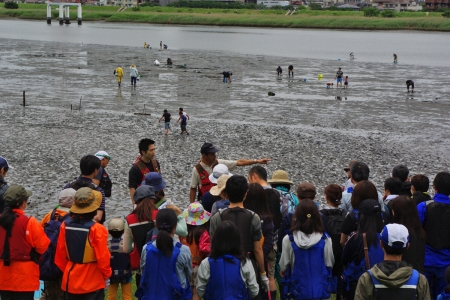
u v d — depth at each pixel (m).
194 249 9.62
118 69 56.38
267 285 8.61
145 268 8.12
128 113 41.47
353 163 11.53
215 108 44.78
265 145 31.39
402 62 93.06
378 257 8.47
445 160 28.94
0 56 86.56
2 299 9.01
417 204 10.55
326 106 46.75
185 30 183.25
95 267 8.74
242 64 84.00
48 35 145.88
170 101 47.88
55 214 9.57
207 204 10.45
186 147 30.69
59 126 35.59
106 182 12.84
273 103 47.94
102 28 188.12
